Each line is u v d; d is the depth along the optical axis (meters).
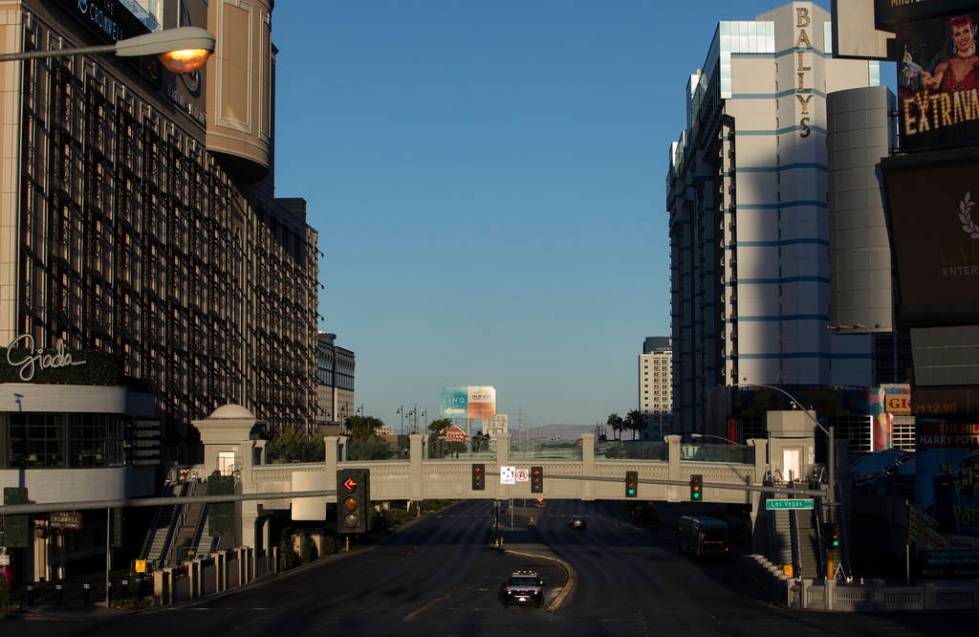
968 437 73.38
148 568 65.88
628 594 66.38
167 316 98.25
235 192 120.00
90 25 81.50
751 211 163.25
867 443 149.38
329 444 78.44
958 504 73.25
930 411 74.19
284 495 36.66
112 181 86.19
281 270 141.38
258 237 130.25
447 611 56.28
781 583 60.53
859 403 149.88
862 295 100.62
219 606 58.34
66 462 63.97
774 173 162.88
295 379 147.75
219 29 111.88
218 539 73.12
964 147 75.06
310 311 160.12
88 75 82.06
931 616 52.81
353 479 32.09
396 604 59.88
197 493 78.19
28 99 72.38
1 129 70.75
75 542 69.62
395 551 102.38
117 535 43.59
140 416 72.44
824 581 58.72
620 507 184.62
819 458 87.31
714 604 60.19
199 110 108.62
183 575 61.75
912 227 73.00
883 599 56.28
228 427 81.88
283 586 72.06
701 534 89.00
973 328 72.94
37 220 73.50
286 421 141.88
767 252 162.50
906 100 77.38
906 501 70.38
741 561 82.56
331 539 98.38
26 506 30.81
